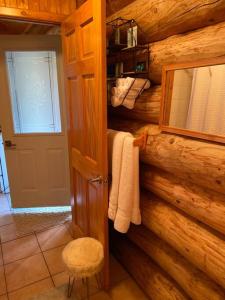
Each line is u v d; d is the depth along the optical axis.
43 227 2.65
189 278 1.40
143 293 1.83
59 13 2.00
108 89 1.84
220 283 1.18
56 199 2.97
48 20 1.98
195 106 1.25
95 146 1.62
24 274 2.00
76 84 1.81
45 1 1.94
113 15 1.93
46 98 2.72
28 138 2.74
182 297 1.52
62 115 2.70
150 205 1.67
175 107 1.38
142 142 1.56
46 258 2.18
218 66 1.12
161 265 1.64
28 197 2.93
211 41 1.14
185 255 1.38
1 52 2.47
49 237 2.48
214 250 1.19
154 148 1.52
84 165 1.87
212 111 1.17
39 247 2.33
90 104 1.61
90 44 1.49
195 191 1.30
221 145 1.15
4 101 2.60
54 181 2.91
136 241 1.89
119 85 1.62
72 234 2.51
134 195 1.59
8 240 2.43
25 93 2.67
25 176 2.86
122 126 1.95
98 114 1.50
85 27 1.53
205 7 1.15
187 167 1.27
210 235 1.25
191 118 1.29
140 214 1.66
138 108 1.76
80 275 1.45
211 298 1.27
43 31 3.07
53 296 1.79
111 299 1.77
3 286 1.88
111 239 2.28
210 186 1.18
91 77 1.54
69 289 1.81
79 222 2.26
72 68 1.83
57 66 2.54
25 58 2.58
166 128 1.45
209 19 1.18
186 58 1.30
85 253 1.56
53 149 2.80
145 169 1.73
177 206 1.43
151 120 1.67
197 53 1.22
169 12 1.36
